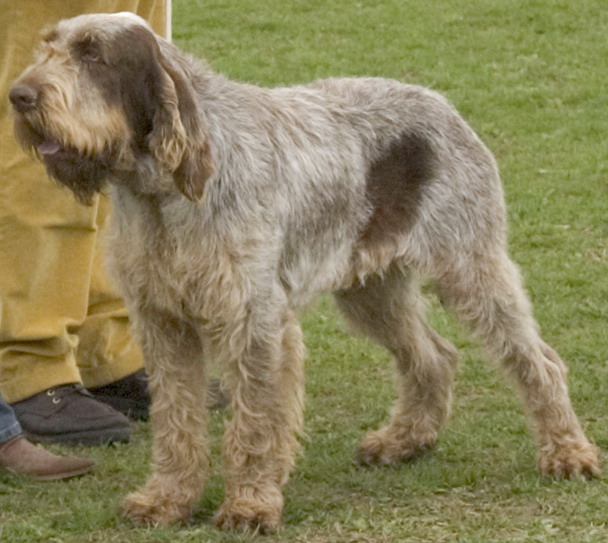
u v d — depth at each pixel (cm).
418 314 1111
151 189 862
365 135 1012
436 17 3359
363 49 3123
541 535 877
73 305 1120
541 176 2177
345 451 1098
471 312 1036
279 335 901
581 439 1031
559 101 2672
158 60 845
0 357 1118
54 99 812
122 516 923
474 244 1042
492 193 1061
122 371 1208
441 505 954
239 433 900
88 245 1120
